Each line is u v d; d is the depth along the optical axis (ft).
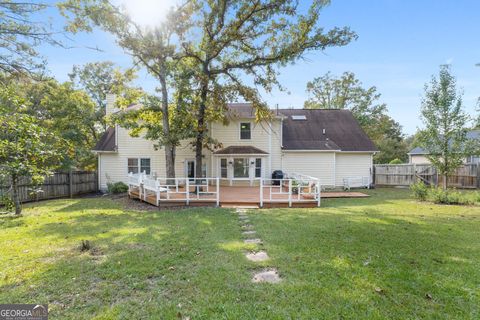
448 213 26.50
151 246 15.89
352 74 92.63
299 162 53.83
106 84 82.69
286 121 62.80
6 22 28.81
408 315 8.63
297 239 17.21
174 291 10.28
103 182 52.70
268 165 52.49
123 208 31.35
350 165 55.72
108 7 32.71
